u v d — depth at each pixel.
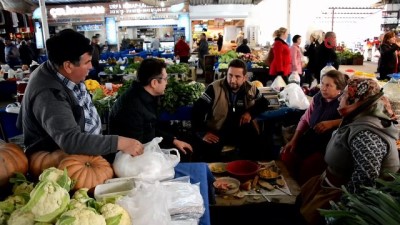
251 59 8.01
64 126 1.37
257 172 2.23
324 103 2.57
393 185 1.27
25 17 12.88
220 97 3.02
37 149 1.49
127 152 1.40
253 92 3.10
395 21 13.38
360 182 1.55
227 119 3.09
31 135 1.52
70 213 0.85
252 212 2.42
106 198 1.06
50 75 1.46
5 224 0.93
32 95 1.43
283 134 3.26
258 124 3.29
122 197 1.05
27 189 1.09
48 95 1.40
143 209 1.00
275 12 14.07
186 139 3.55
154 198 1.04
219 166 2.43
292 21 11.11
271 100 3.54
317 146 2.55
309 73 6.75
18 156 1.26
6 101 6.83
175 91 3.60
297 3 10.95
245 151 3.09
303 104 3.32
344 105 1.73
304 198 1.96
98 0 14.73
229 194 2.08
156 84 2.15
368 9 14.09
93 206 0.97
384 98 1.74
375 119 1.61
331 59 6.41
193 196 1.23
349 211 1.26
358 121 1.62
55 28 14.32
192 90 3.66
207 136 3.04
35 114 1.43
